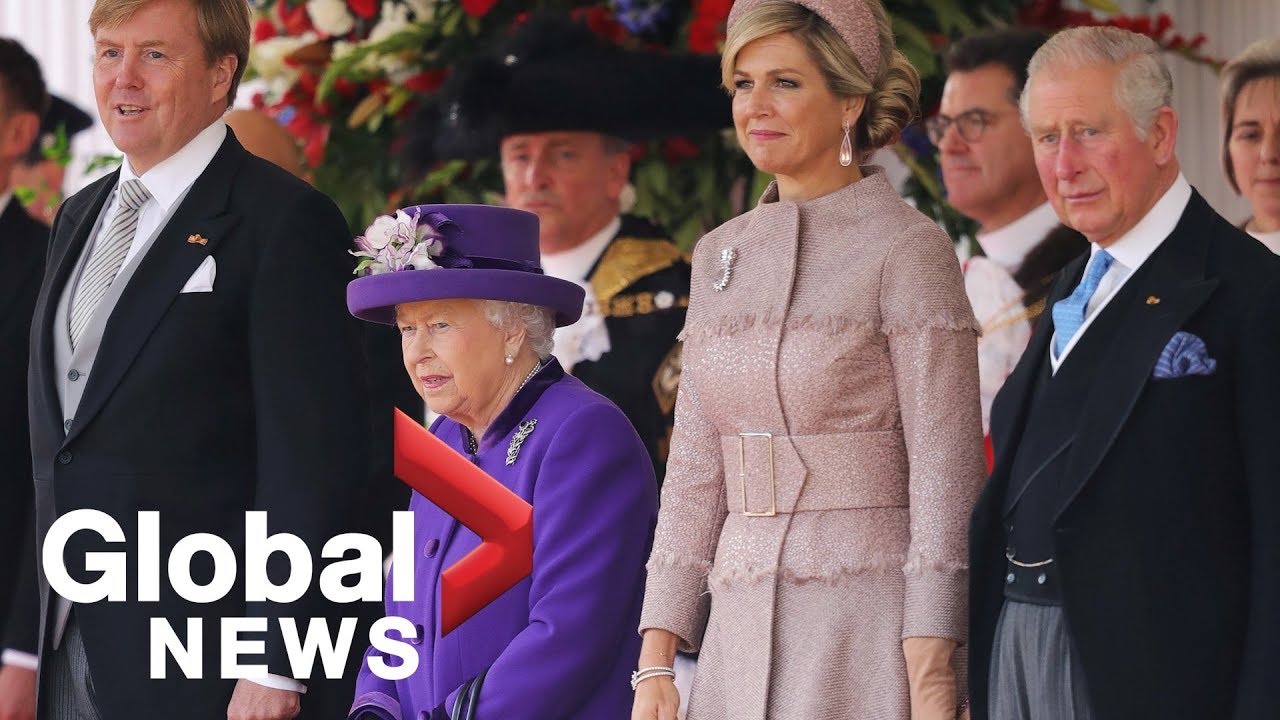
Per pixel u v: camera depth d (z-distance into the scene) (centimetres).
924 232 1163
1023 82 1722
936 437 1128
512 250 1326
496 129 1769
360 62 1781
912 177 1852
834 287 1165
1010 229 1762
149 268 1349
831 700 1125
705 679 1192
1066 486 1050
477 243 1312
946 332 1138
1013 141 1725
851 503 1152
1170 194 1093
